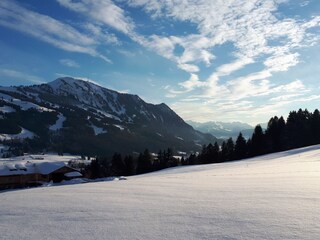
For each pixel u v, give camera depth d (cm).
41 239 487
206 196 797
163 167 9581
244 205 644
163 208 664
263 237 432
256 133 8475
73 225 559
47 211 693
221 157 8938
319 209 567
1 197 1016
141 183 1240
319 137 7794
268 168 2183
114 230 515
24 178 6200
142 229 512
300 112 8750
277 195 745
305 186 880
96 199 827
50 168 6550
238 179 1262
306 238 416
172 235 472
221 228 488
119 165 9219
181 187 1030
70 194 961
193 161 9719
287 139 8050
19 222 606
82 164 13200
